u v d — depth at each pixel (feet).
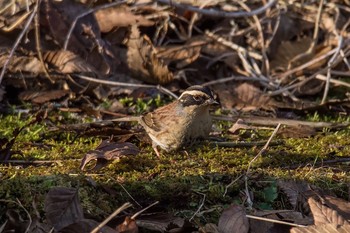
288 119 39.81
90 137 36.78
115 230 26.04
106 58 43.88
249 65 45.70
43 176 28.91
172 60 45.70
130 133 36.58
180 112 33.86
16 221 25.85
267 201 29.76
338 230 26.48
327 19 49.60
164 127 34.12
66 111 40.50
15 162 32.86
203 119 34.27
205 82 45.14
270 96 42.88
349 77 46.29
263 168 32.50
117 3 44.45
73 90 42.47
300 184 30.30
